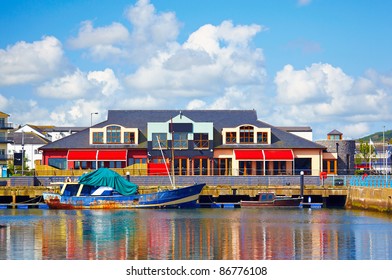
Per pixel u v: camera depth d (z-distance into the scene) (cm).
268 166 10331
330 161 10612
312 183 9594
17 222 7025
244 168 10281
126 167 9956
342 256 4884
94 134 10444
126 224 6806
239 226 6606
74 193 8781
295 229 6353
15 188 9212
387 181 8056
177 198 8775
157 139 10200
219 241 5575
